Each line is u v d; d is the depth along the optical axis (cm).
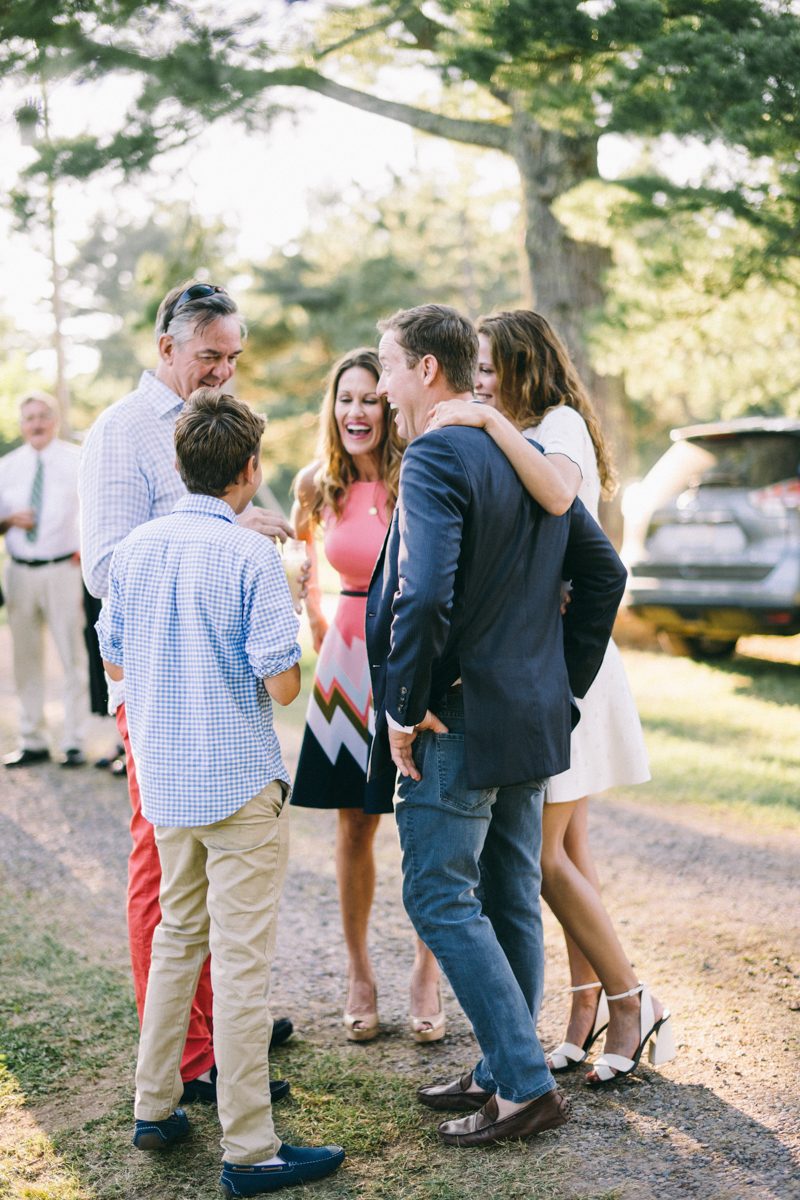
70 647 582
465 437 209
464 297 2438
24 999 304
